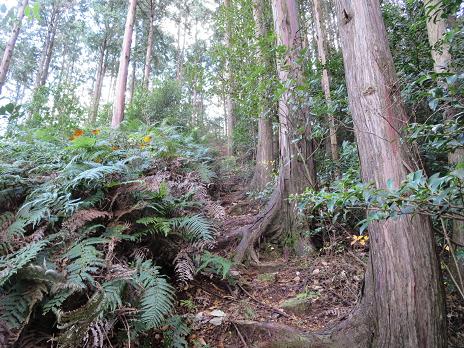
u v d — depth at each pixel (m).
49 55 16.39
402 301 1.96
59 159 3.41
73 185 2.72
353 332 2.23
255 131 9.20
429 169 3.02
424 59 3.40
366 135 2.21
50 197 2.57
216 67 6.54
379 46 2.30
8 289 1.95
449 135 1.54
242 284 3.34
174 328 2.35
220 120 19.42
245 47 5.33
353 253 3.77
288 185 4.34
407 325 1.93
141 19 17.17
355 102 2.33
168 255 2.99
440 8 2.44
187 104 10.91
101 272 2.23
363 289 2.42
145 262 2.50
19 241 2.26
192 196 3.53
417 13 3.83
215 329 2.55
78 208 2.67
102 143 3.50
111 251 2.31
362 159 2.25
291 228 4.15
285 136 4.49
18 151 3.57
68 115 7.87
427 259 1.97
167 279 2.95
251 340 2.43
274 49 4.09
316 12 7.05
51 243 2.32
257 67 4.29
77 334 1.61
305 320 2.77
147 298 2.18
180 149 5.22
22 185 2.88
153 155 3.94
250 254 3.94
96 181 2.95
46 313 1.99
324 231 4.07
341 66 4.97
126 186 3.01
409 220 2.01
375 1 2.45
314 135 4.22
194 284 3.07
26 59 17.08
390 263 2.02
